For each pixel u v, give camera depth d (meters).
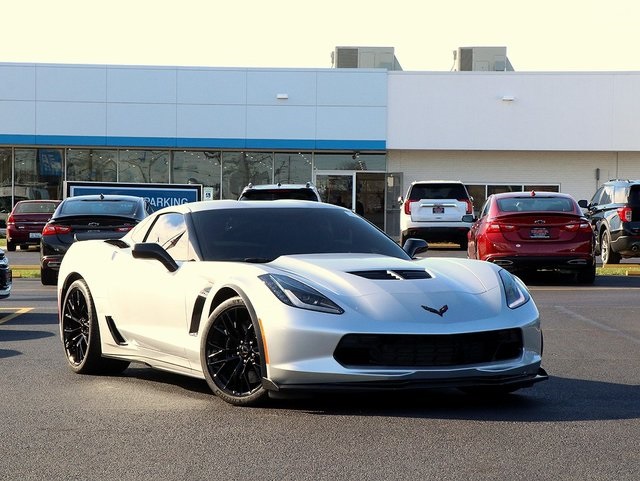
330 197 36.72
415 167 36.72
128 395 6.75
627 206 20.17
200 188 26.20
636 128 35.50
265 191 19.17
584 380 7.44
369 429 5.58
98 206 17.14
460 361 5.92
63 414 6.09
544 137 35.66
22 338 9.94
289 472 4.67
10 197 36.38
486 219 17.02
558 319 11.77
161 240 7.41
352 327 5.77
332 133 35.56
